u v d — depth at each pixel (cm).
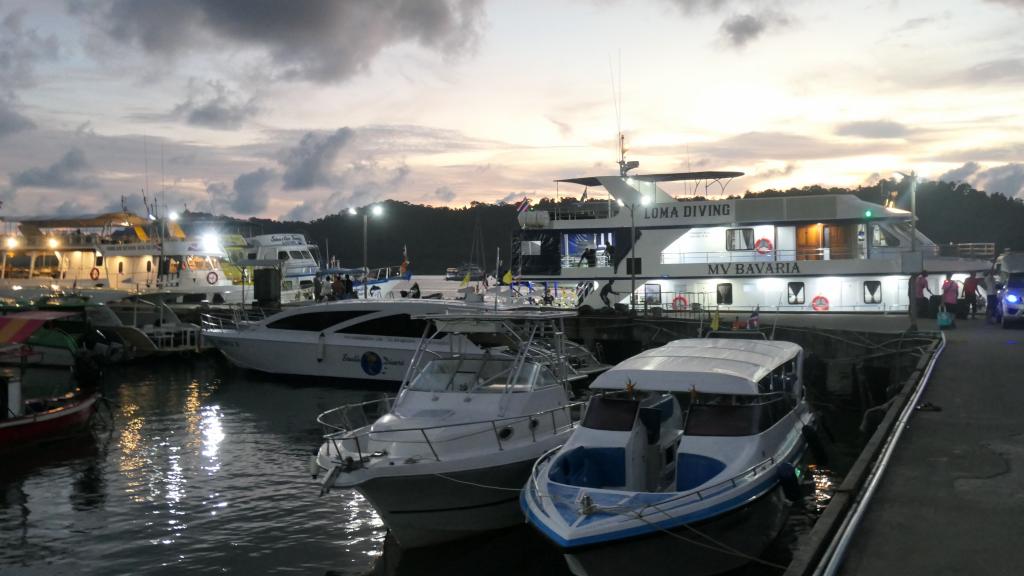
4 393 1961
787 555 1218
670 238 3600
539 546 1333
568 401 1555
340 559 1285
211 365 3525
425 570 1248
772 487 1142
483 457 1269
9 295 4203
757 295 3462
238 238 5394
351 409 2164
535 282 3741
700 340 1766
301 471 1788
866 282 3362
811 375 2441
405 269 5538
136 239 5100
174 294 4294
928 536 846
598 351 3134
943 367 1898
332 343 2952
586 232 3722
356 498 1588
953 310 2805
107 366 3506
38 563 1262
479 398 1421
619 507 993
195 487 1667
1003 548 812
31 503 1558
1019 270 2806
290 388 2928
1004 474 1057
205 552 1309
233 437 2134
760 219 3509
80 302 3641
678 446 1247
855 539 840
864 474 1036
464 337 1650
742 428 1191
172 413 2477
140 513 1498
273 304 4041
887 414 1391
